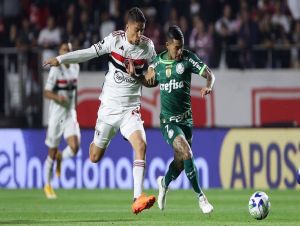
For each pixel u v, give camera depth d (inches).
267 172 2010.3
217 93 2204.7
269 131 2011.6
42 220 1204.5
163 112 1213.1
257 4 2464.3
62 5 2586.1
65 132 1726.1
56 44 2352.4
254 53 2250.2
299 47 2235.5
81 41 2406.5
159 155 2037.4
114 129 1227.9
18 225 1111.0
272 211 1392.7
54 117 1720.0
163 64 1196.5
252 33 2380.7
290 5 2471.7
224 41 2373.3
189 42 2386.8
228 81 2209.6
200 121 2199.8
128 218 1238.9
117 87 1204.5
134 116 1206.3
